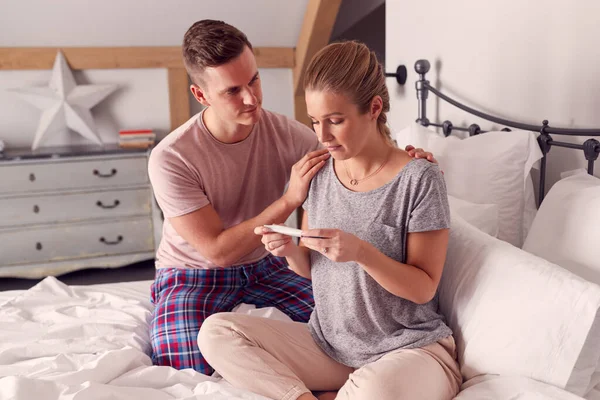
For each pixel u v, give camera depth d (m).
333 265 1.25
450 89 2.12
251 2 3.38
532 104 1.70
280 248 1.26
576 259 1.28
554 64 1.60
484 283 1.21
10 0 3.10
